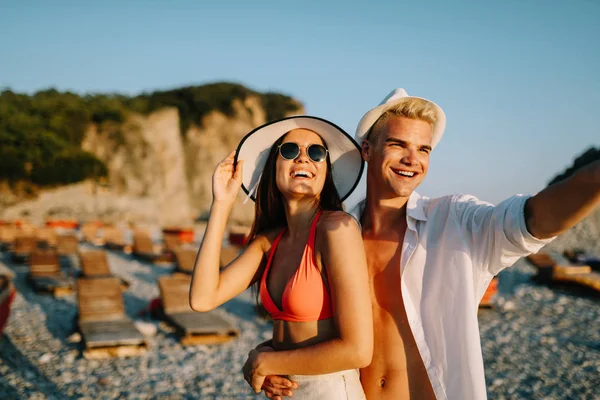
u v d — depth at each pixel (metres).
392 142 2.22
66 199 43.69
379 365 2.18
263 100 70.56
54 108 50.62
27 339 8.98
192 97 64.19
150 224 43.91
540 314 11.84
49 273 14.25
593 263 17.75
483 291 2.14
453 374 1.99
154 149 55.00
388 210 2.31
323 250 2.00
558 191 1.67
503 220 1.91
